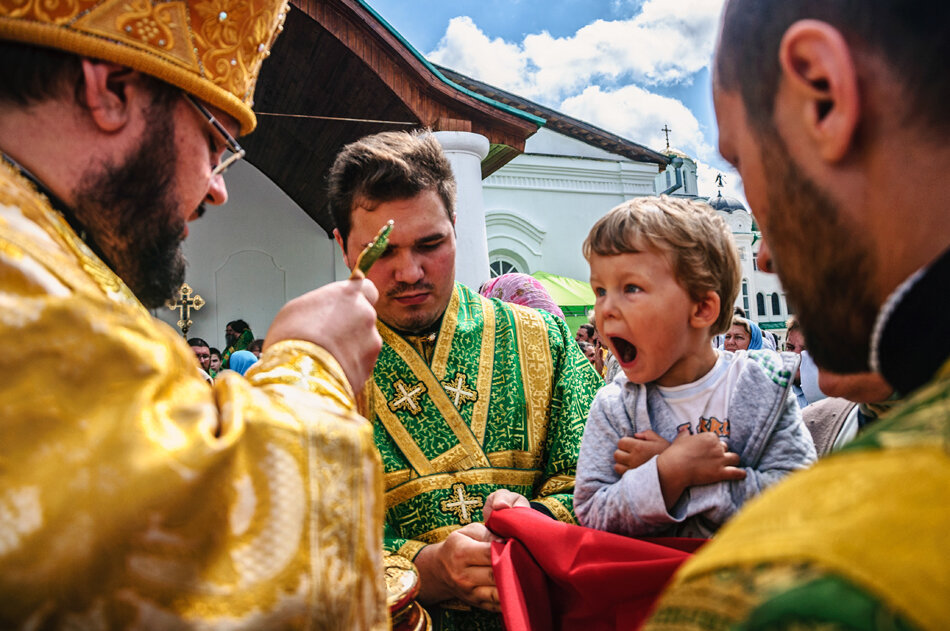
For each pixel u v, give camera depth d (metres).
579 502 1.27
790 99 0.48
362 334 0.82
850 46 0.44
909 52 0.42
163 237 0.83
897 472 0.33
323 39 5.66
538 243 13.24
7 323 0.51
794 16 0.47
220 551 0.54
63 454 0.50
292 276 10.80
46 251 0.59
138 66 0.76
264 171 10.72
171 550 0.51
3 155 0.72
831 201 0.46
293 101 7.29
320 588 0.58
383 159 1.45
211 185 0.93
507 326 1.68
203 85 0.82
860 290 0.47
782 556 0.33
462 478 1.51
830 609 0.29
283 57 6.45
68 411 0.51
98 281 0.69
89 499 0.49
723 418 1.20
